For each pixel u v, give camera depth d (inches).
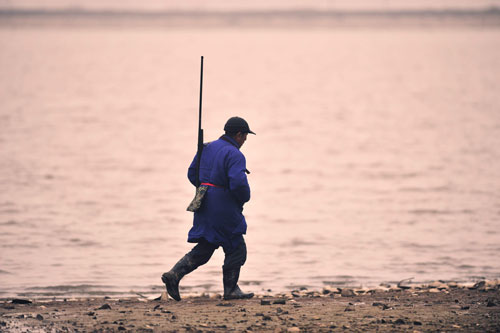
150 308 986.1
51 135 4776.1
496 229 2020.2
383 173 3196.4
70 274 1524.4
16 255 1700.3
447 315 892.6
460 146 4153.5
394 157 3740.2
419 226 2079.2
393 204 2443.4
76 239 1900.8
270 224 2123.5
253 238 1923.0
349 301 1035.9
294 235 1957.4
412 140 4534.9
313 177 3112.7
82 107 7347.4
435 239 1899.6
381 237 1923.0
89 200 2517.2
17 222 2116.1
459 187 2783.0
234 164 994.7
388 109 7145.7
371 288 1348.4
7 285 1423.5
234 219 1011.3
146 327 831.1
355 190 2763.3
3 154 3769.7
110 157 3762.3
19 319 876.0
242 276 1519.4
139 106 7687.0
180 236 1951.3
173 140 4662.9
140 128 5413.4
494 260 1658.5
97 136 4798.2
